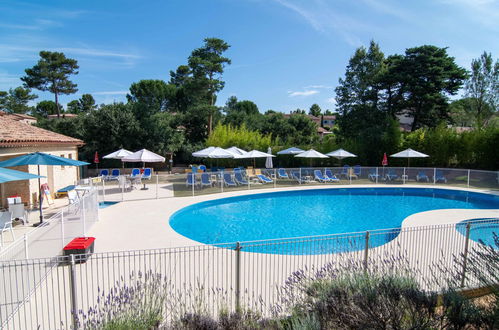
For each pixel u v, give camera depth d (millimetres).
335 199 19172
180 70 57938
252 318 4688
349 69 34656
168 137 33094
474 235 9836
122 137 30656
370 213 15648
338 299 4680
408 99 34250
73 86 50188
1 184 13750
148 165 32500
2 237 9469
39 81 47344
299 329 4156
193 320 4418
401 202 18438
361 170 22438
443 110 34156
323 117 87938
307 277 6047
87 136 30266
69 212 8492
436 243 8859
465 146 24719
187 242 9352
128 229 10703
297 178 21969
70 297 5219
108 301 4633
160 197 16938
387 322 4160
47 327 4891
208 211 15859
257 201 18359
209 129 37125
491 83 30734
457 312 4375
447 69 33531
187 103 52656
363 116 33531
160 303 4762
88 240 8070
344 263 6426
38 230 6645
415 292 4754
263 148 29938
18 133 14727
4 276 4977
